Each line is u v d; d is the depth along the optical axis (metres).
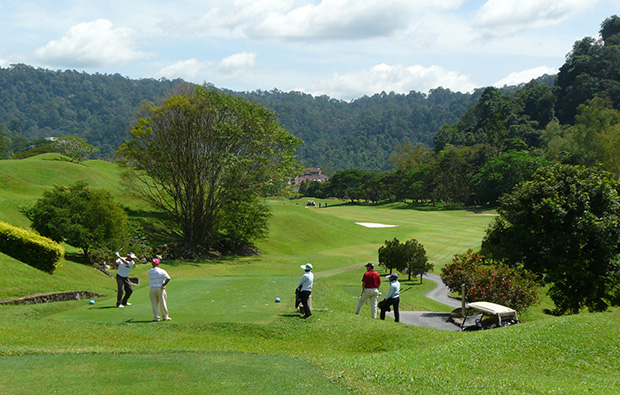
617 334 13.34
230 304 16.91
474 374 10.70
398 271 40.03
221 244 52.97
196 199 47.56
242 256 50.53
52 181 61.31
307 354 12.08
